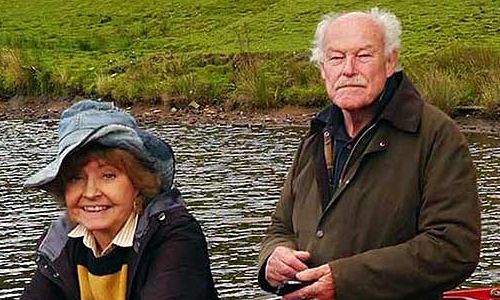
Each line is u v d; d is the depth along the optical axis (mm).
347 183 4223
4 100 23812
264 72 22156
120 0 34156
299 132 18234
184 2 33219
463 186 4105
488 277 8852
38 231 10984
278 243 4578
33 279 3746
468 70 20312
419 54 22047
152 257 3525
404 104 4215
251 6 31688
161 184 3592
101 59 26297
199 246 3559
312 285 4121
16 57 25016
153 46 28547
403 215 4148
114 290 3570
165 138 18141
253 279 8984
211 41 27922
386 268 4066
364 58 4219
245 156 15719
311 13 28969
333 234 4246
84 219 3543
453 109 18469
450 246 4059
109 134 3469
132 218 3578
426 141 4156
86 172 3510
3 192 13164
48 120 21484
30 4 35000
